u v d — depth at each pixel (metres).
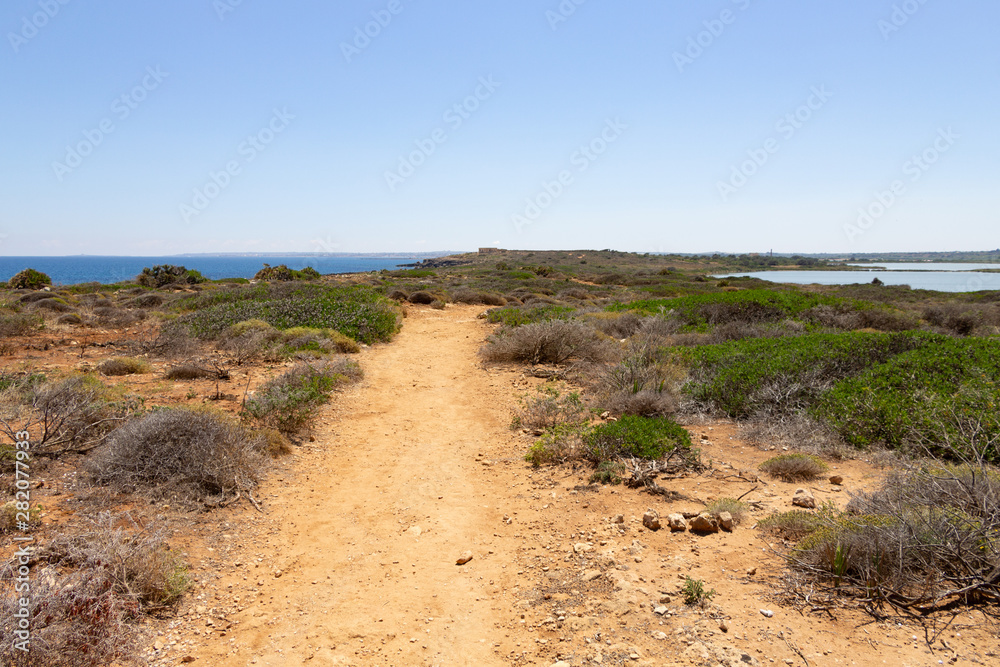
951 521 3.54
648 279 52.59
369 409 8.76
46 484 4.91
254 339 12.37
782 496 5.11
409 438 7.44
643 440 6.00
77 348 12.30
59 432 5.94
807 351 9.88
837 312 18.44
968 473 4.37
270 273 38.72
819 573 3.65
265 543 4.57
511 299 30.23
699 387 8.57
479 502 5.49
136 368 9.89
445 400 9.39
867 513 4.16
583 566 4.05
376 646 3.32
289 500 5.41
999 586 3.26
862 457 6.19
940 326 18.45
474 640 3.36
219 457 5.39
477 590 3.94
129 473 5.03
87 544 3.72
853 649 2.92
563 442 6.48
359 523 5.03
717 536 4.33
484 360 12.60
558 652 3.12
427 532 4.86
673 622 3.24
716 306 18.36
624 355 11.30
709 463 6.05
